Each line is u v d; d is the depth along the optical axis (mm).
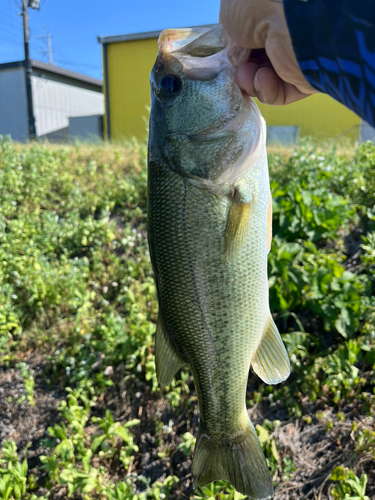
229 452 312
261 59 260
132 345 577
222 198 268
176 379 559
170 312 296
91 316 654
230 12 216
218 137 266
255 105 273
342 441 466
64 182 1027
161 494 430
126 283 714
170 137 273
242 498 387
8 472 455
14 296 669
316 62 176
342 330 541
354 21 152
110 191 955
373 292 630
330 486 425
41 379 590
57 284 691
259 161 274
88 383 550
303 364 543
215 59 266
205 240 274
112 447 488
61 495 452
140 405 540
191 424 514
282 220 697
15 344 637
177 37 281
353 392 511
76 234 812
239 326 288
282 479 433
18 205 955
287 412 509
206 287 281
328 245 731
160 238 286
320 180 869
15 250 776
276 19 195
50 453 491
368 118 157
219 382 300
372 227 732
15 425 534
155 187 283
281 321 604
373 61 148
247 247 277
